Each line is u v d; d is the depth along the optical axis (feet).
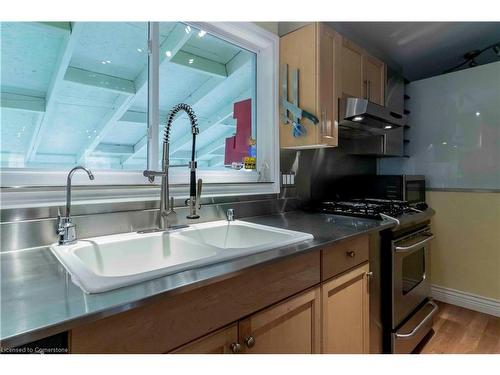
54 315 1.77
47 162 3.87
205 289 2.52
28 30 3.80
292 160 6.70
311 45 5.66
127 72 4.60
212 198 5.18
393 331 5.10
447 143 8.42
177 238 3.86
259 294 2.99
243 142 6.28
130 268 3.66
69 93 4.11
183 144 5.30
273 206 6.21
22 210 3.26
